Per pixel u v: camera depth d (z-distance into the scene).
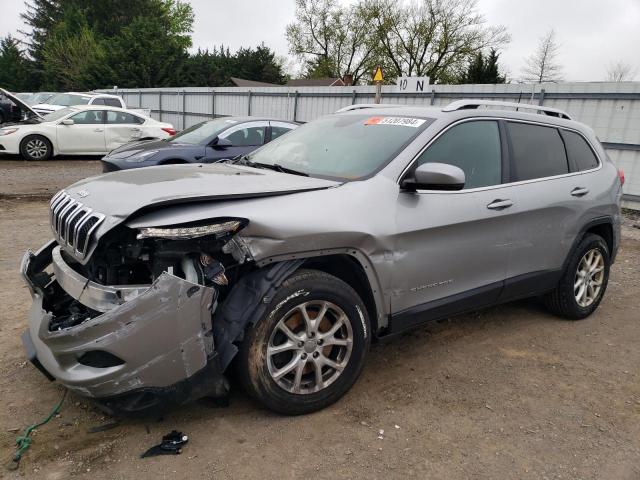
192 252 2.72
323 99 17.75
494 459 2.86
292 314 2.99
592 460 2.89
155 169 3.60
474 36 42.00
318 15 49.09
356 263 3.19
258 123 9.77
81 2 63.62
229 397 3.29
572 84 11.62
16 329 4.04
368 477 2.67
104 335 2.51
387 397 3.41
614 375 3.88
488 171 3.90
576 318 4.86
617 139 11.14
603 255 4.92
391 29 43.28
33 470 2.59
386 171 3.39
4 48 62.97
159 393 2.66
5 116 17.34
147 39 45.75
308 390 3.10
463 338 4.38
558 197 4.29
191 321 2.63
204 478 2.60
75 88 51.50
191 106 25.27
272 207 2.89
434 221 3.44
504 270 4.03
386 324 3.45
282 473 2.66
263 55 66.06
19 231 7.04
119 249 2.75
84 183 3.28
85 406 3.12
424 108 4.04
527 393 3.56
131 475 2.59
